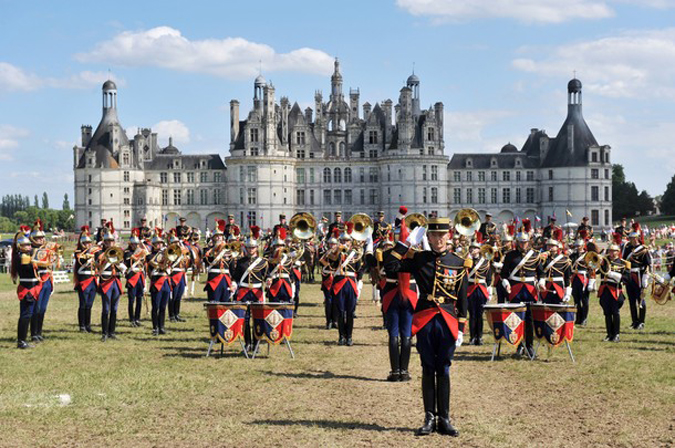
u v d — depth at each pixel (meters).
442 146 158.88
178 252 24.72
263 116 158.25
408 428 12.79
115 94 165.75
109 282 23.39
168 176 166.00
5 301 36.69
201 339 23.58
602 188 157.50
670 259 55.88
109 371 17.81
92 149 162.38
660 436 12.21
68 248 99.44
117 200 160.88
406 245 13.68
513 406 14.38
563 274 20.97
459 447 11.69
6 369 18.08
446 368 12.48
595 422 13.10
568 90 159.88
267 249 23.34
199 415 13.72
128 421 13.28
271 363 19.06
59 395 15.18
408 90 156.12
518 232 20.80
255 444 11.89
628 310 33.25
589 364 18.75
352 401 14.86
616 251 23.31
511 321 19.28
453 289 12.57
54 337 23.92
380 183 161.00
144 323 28.36
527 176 162.75
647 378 16.86
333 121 177.62
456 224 14.96
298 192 164.00
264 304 19.66
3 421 13.26
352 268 22.34
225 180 164.25
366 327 27.08
